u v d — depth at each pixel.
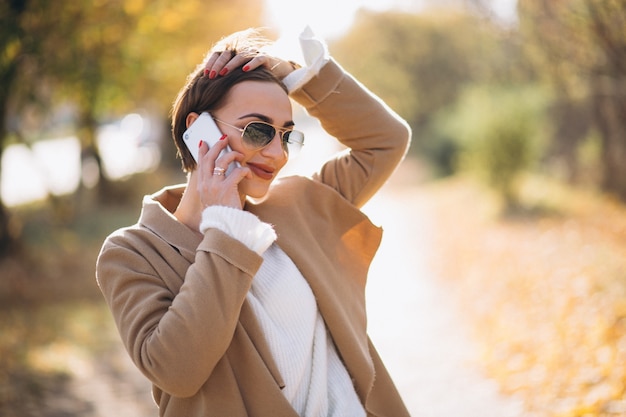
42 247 11.24
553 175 15.62
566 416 4.19
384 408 2.03
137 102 10.78
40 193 16.80
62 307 8.67
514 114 13.79
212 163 1.72
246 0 10.43
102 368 6.29
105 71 8.63
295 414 1.67
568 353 5.24
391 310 7.85
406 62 31.80
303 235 1.92
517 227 12.00
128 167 21.19
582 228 10.67
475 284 8.66
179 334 1.56
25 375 5.83
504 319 6.84
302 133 1.86
